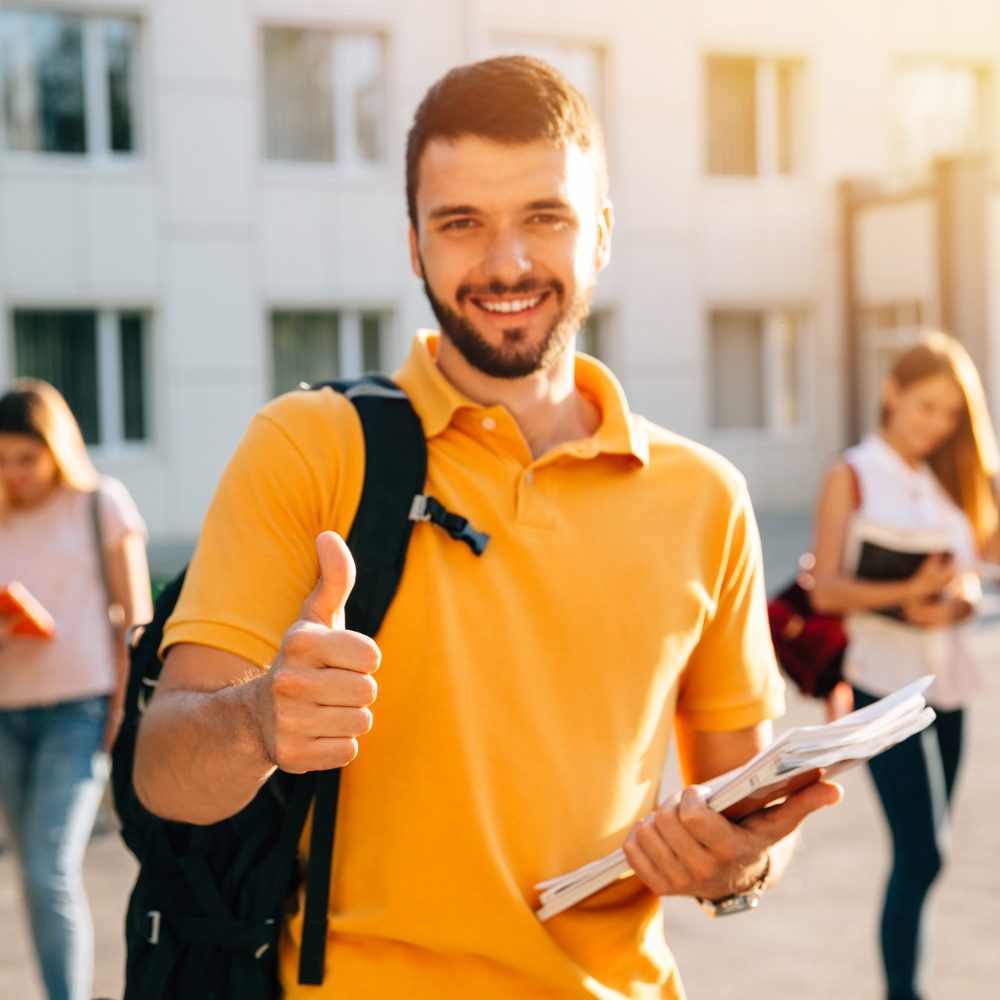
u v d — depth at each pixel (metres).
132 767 1.78
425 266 1.85
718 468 1.99
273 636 1.69
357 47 17.47
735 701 1.99
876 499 3.97
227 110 16.80
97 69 16.42
